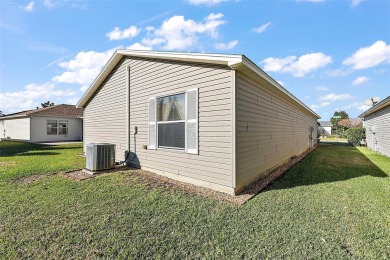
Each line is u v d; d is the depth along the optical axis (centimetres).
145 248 239
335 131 4584
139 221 304
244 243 251
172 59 542
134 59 684
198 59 456
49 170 634
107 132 833
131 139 699
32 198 396
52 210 341
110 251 233
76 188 456
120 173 589
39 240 254
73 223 297
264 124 597
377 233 277
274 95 684
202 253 231
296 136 1054
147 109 632
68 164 739
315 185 510
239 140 443
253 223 301
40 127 1884
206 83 468
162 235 266
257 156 546
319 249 239
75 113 2184
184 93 518
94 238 259
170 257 224
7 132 2134
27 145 1535
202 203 375
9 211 336
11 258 221
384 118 1140
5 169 652
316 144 1889
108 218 313
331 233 275
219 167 446
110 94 813
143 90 646
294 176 609
